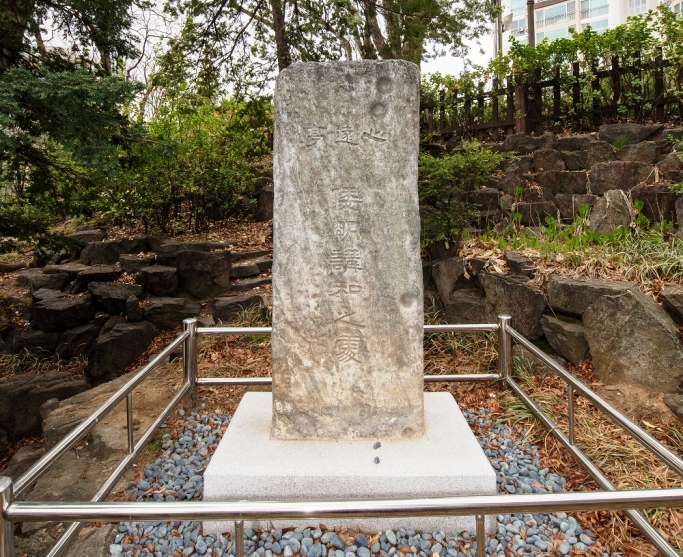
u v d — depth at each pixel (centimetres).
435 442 255
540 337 411
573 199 549
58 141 425
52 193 523
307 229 252
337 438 258
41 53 499
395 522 234
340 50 684
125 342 543
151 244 742
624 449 288
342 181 250
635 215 487
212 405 373
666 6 662
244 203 812
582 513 243
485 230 538
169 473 287
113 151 406
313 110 248
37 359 585
